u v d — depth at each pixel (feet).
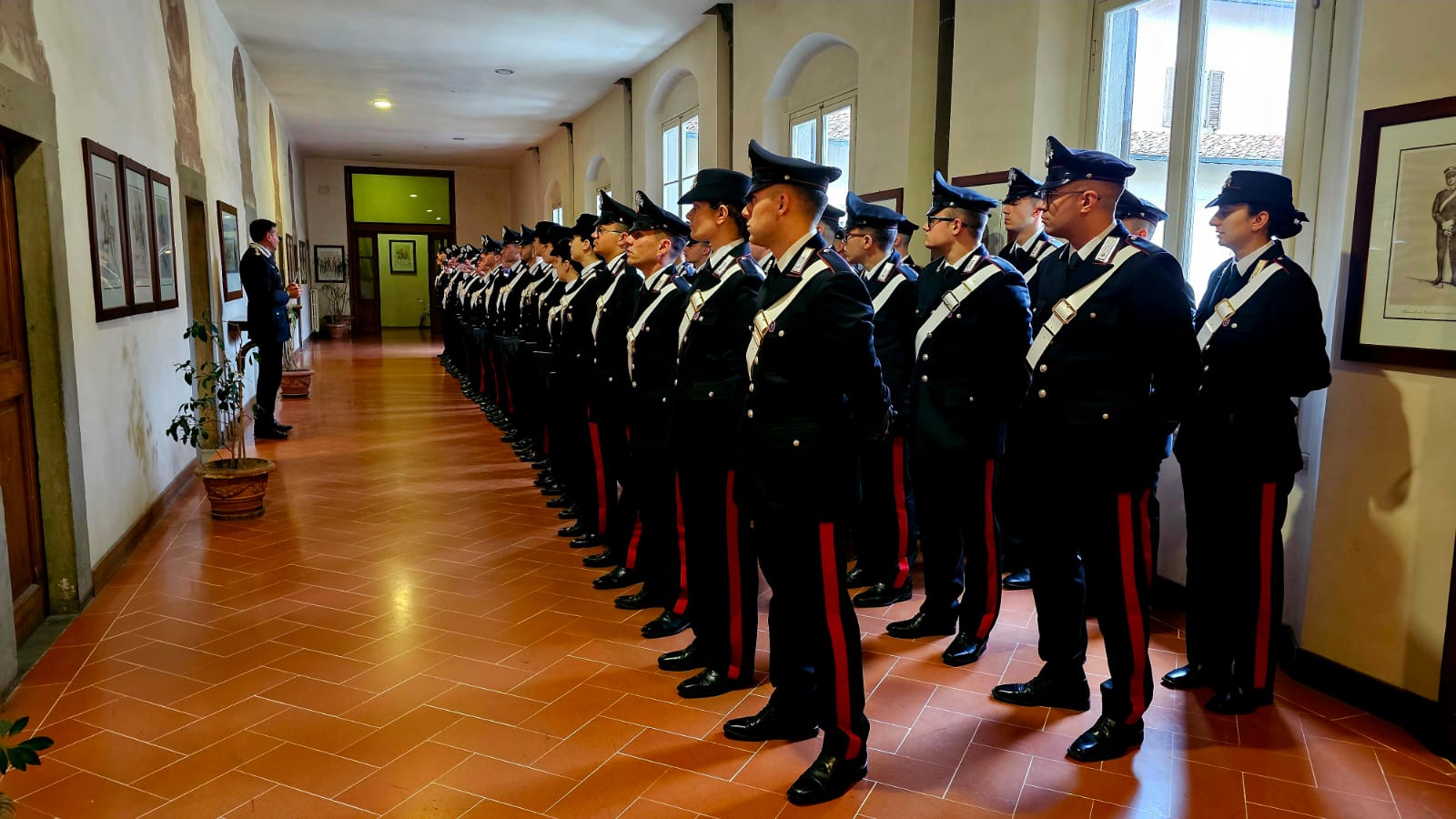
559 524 16.08
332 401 31.09
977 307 9.77
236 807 7.51
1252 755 8.48
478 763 8.18
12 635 9.71
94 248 13.08
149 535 15.33
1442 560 8.89
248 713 9.12
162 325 17.31
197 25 22.47
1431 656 8.95
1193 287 12.92
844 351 7.29
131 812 7.45
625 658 10.46
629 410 12.56
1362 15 9.48
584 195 46.42
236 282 27.30
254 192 33.68
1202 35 12.54
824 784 7.63
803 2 22.91
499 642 10.88
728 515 9.36
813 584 7.66
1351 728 9.09
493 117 47.21
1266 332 8.92
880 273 12.23
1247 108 11.91
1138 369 8.18
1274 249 9.13
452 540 15.12
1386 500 9.37
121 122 15.10
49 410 11.55
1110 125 14.28
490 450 22.79
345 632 11.17
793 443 7.52
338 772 8.04
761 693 9.62
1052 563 9.02
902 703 9.39
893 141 19.40
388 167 66.54
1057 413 8.36
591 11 28.19
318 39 31.35
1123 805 7.62
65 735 8.66
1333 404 9.87
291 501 17.66
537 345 19.94
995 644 10.94
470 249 41.57
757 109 25.75
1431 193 8.83
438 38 31.40
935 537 10.88
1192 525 9.67
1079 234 8.45
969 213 10.10
